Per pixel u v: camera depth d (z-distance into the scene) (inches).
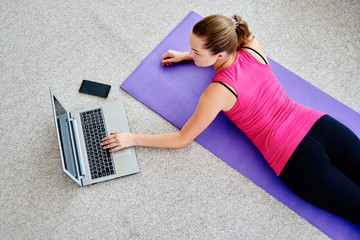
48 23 66.6
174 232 53.1
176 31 65.1
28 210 53.9
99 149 54.3
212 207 54.2
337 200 45.1
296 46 64.7
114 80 61.7
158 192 54.9
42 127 58.7
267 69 41.6
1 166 56.2
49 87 61.4
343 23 66.5
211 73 61.3
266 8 67.9
